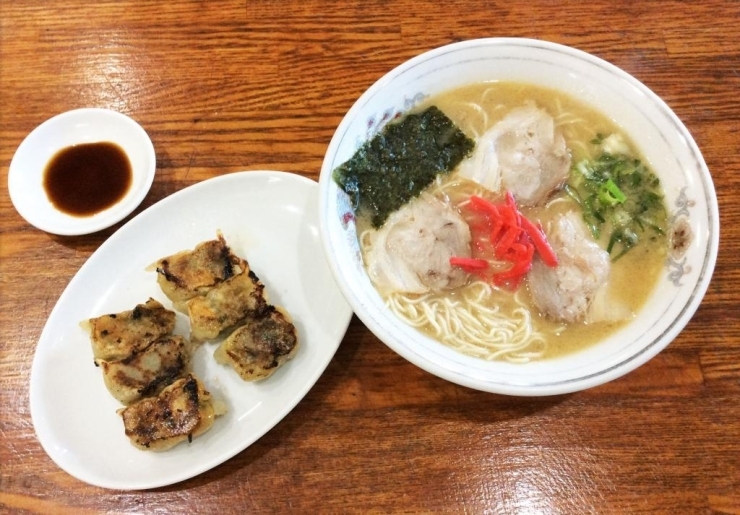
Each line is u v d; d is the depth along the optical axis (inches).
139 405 11.8
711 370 12.1
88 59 15.6
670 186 12.4
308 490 11.5
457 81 13.6
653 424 11.8
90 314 13.3
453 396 12.2
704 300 12.6
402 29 15.6
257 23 15.8
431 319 12.2
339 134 12.0
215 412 11.9
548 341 11.9
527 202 13.0
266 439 11.9
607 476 11.5
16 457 12.1
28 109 15.1
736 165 13.9
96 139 14.9
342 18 15.7
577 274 12.1
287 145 14.6
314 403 12.2
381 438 11.9
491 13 15.7
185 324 13.3
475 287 12.7
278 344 12.2
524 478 11.5
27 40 15.8
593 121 13.5
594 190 13.1
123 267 13.6
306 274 13.5
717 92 14.7
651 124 12.7
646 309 11.8
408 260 12.4
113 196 14.3
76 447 12.0
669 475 11.4
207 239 13.9
